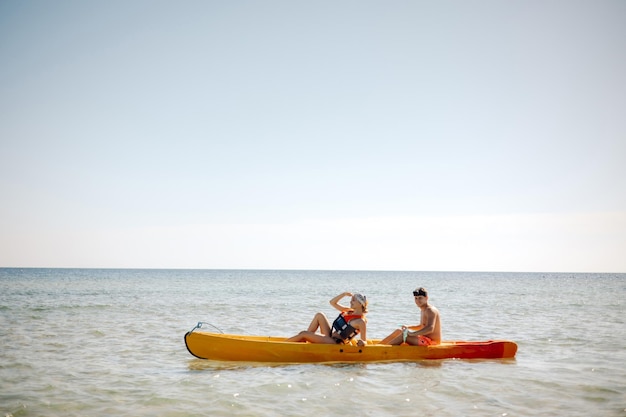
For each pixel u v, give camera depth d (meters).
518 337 13.57
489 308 24.31
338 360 9.64
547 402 6.89
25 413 6.23
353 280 88.88
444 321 17.97
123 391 7.38
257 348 9.58
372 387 7.71
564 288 51.91
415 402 6.88
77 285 47.53
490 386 7.79
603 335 13.93
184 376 8.42
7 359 9.75
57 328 14.72
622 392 7.43
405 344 10.25
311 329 10.19
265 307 24.22
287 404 6.75
